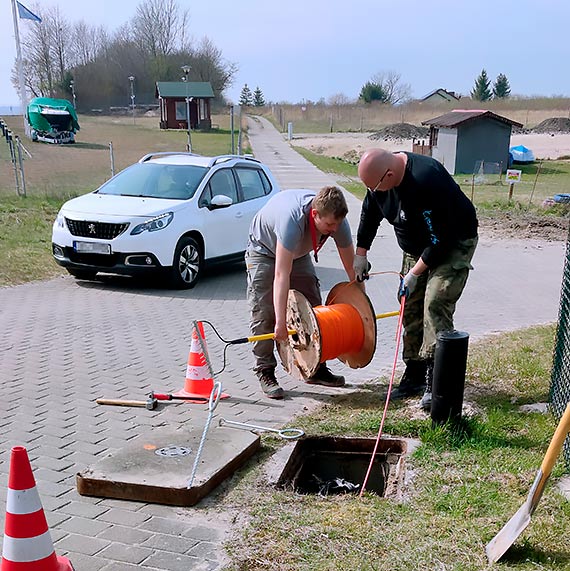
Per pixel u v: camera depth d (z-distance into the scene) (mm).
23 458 2889
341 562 3131
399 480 4062
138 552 3283
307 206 5070
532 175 33750
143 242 9312
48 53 81250
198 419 4996
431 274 4793
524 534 3297
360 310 5207
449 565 3094
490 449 4277
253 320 5500
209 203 10320
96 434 4727
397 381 5898
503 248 14398
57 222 9844
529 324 8102
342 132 71000
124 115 81125
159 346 6984
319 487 4199
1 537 3469
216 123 74500
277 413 5133
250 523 3512
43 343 7020
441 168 4691
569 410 3098
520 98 90000
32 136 42406
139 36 86688
